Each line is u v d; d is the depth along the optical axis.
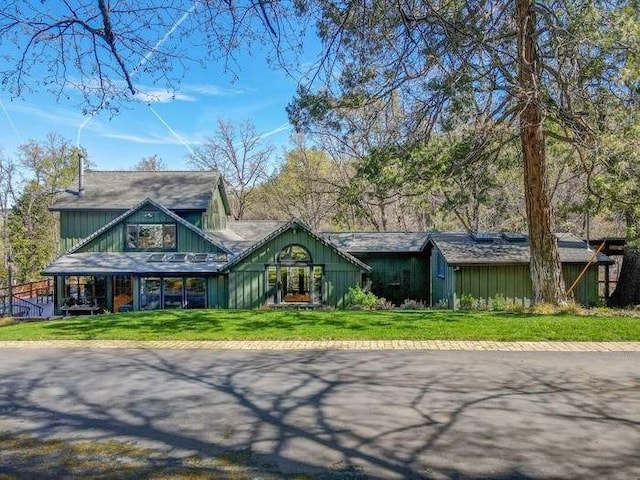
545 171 14.32
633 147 11.41
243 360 8.60
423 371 7.72
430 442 4.93
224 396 6.53
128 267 22.11
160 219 24.17
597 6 10.40
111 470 4.33
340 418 5.64
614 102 11.92
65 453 4.71
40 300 27.94
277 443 4.93
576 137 12.33
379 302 21.20
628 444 4.86
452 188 17.14
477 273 19.84
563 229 28.05
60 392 6.79
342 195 16.19
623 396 6.39
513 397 6.38
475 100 11.74
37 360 8.74
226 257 23.62
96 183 28.38
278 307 21.38
